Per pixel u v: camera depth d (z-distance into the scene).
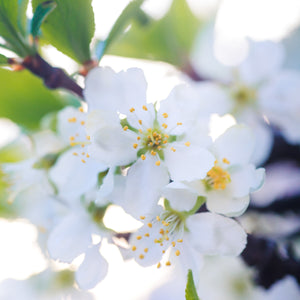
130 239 0.18
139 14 0.23
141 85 0.18
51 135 0.20
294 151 0.23
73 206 0.19
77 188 0.19
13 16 0.18
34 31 0.18
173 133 0.18
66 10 0.18
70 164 0.19
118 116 0.17
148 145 0.18
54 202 0.20
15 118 0.22
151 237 0.18
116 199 0.18
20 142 0.22
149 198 0.17
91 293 0.22
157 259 0.18
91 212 0.19
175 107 0.18
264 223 0.23
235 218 0.20
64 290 0.23
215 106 0.24
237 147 0.18
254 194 0.23
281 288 0.21
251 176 0.18
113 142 0.17
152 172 0.18
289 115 0.24
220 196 0.18
